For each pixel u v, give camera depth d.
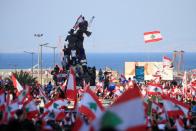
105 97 115.12
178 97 91.81
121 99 36.91
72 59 135.00
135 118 34.88
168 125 51.69
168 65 145.75
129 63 173.50
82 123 41.94
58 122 56.22
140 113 35.03
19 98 55.38
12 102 52.38
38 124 50.78
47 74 188.62
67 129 51.97
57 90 95.56
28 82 127.81
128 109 34.91
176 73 191.00
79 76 134.25
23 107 52.06
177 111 55.22
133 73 173.50
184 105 55.25
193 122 55.84
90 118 50.34
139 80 142.75
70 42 134.50
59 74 127.19
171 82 133.50
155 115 57.25
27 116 54.06
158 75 130.50
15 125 41.09
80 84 134.50
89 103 50.88
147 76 171.12
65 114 58.16
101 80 137.50
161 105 60.12
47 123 48.59
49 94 102.75
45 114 54.97
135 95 35.22
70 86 65.38
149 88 81.88
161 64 170.12
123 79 121.19
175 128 50.44
